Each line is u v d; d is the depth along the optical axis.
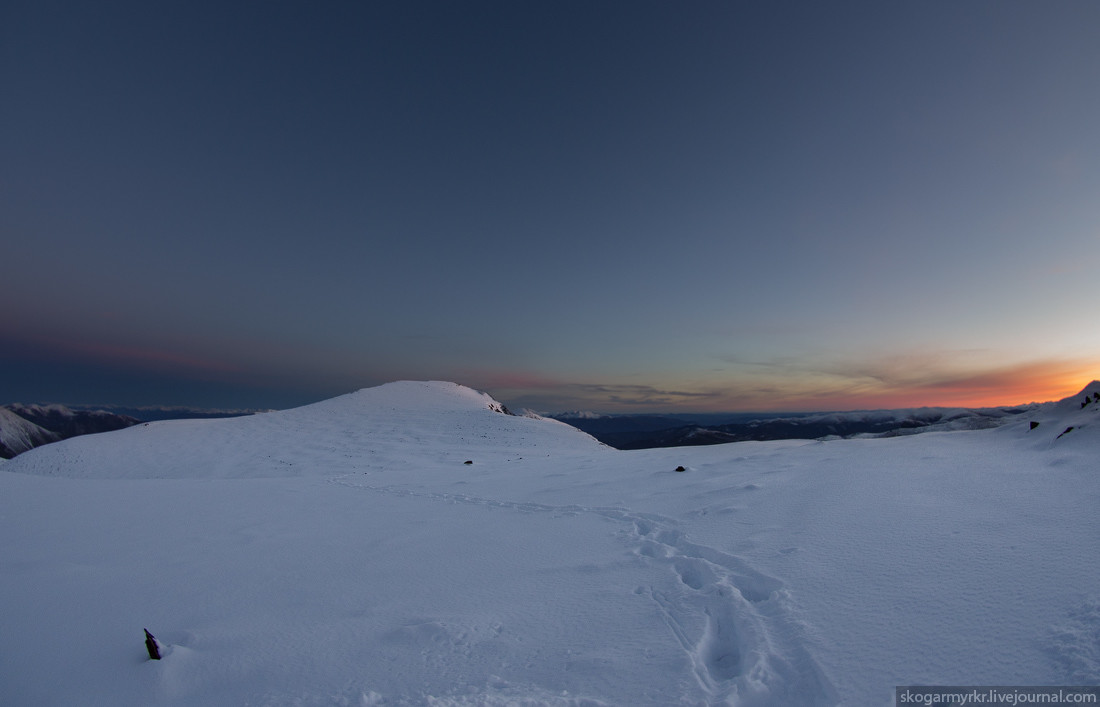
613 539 9.80
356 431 51.28
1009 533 6.52
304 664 5.19
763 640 4.99
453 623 6.02
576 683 4.55
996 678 3.75
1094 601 4.42
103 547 10.36
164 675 5.05
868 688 3.96
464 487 18.64
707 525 9.64
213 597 7.34
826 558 6.84
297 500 16.58
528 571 8.08
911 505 8.61
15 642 5.97
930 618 4.80
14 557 9.60
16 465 41.81
